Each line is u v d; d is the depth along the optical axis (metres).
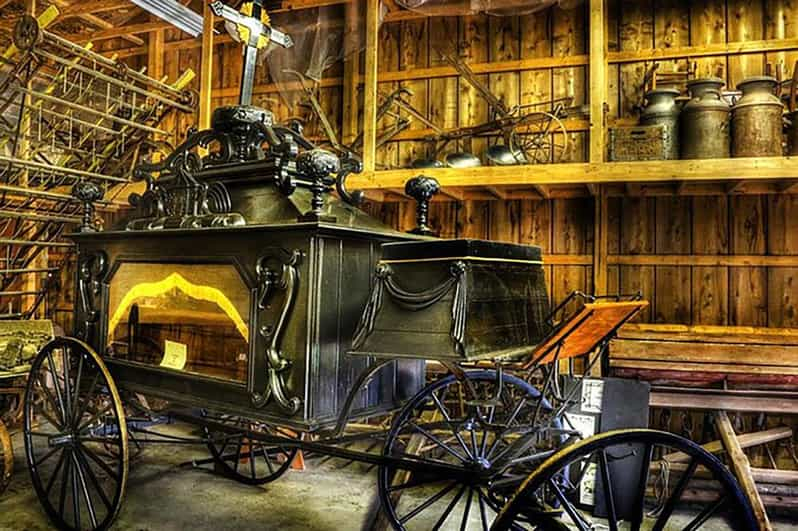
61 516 2.80
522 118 4.23
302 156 2.06
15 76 3.59
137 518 2.99
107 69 4.10
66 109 3.96
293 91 5.16
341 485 3.50
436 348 1.84
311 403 2.02
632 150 3.47
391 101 4.60
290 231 2.06
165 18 4.14
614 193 4.14
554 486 1.82
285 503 3.23
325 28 5.08
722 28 4.23
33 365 3.02
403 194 4.34
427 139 4.66
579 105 4.50
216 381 2.28
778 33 4.13
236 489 3.41
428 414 3.84
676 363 3.56
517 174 3.63
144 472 3.64
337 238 2.11
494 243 2.02
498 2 4.40
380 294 2.03
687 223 4.21
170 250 2.50
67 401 2.79
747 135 3.32
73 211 4.07
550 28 4.62
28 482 3.42
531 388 2.74
